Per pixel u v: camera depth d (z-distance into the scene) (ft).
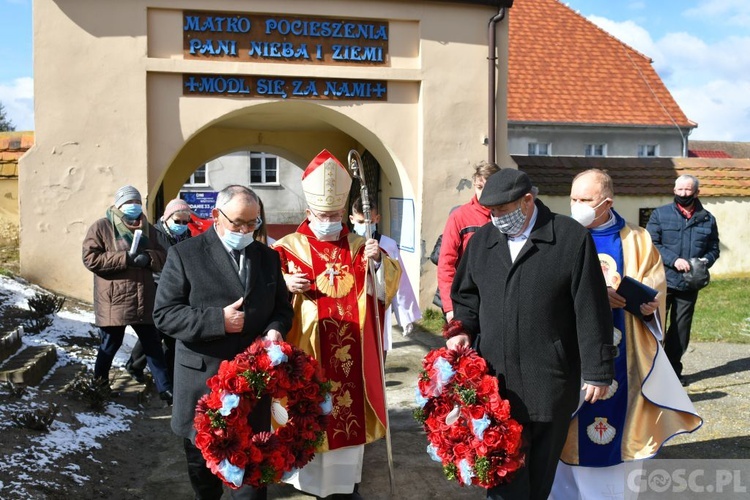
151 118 31.42
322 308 14.44
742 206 47.55
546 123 76.18
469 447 10.89
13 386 17.93
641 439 12.62
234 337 11.52
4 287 28.58
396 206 37.42
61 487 13.78
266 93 32.65
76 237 30.66
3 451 14.33
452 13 34.47
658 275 13.19
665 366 12.82
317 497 14.24
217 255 11.71
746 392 21.72
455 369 11.10
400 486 15.33
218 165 95.25
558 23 85.20
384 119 34.32
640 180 44.91
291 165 97.60
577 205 13.08
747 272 48.08
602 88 80.43
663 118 79.87
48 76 30.19
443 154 34.76
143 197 31.07
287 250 14.78
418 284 34.94
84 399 18.80
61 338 24.52
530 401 11.05
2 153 35.50
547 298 11.02
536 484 11.34
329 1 32.91
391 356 27.84
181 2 31.27
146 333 19.65
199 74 31.81
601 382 10.76
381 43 33.91
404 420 19.86
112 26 30.58
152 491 14.84
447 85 34.58
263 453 11.14
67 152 30.48
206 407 10.91
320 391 12.08
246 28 32.19
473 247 11.85
